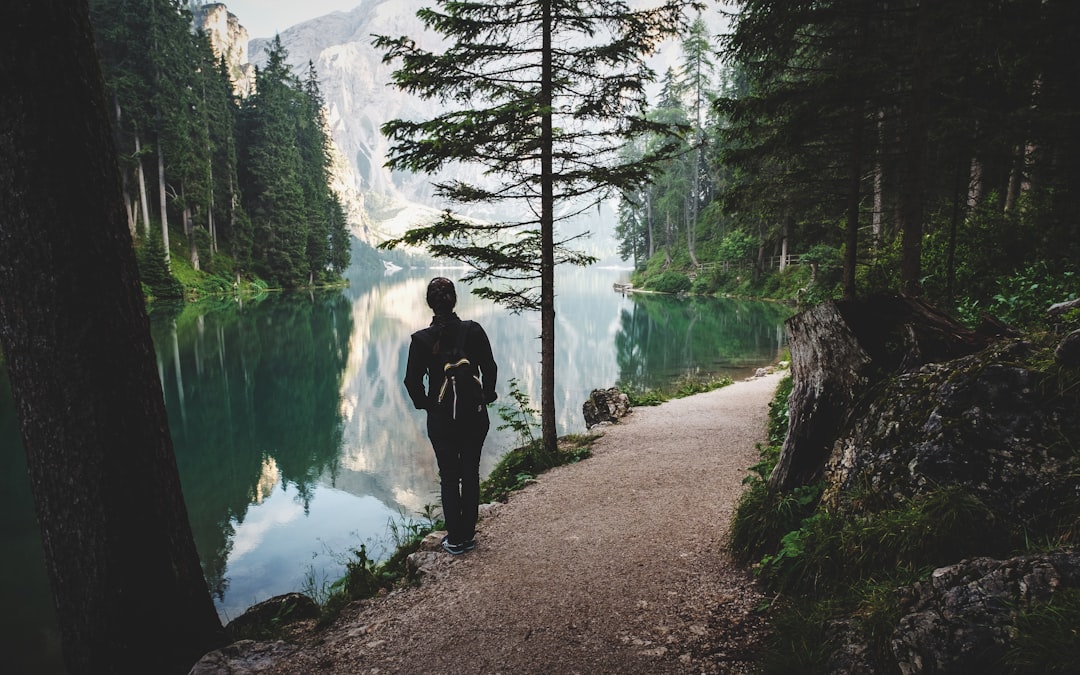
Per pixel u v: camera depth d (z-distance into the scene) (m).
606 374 19.05
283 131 75.31
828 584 2.68
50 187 2.73
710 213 59.34
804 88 8.41
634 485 5.92
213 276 58.50
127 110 51.16
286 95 84.44
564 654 2.80
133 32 54.31
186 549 3.39
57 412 2.90
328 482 10.41
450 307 4.16
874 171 9.47
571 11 6.59
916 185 7.93
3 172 2.68
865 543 2.61
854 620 2.21
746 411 10.08
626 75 6.70
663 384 17.14
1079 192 8.23
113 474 3.00
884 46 8.51
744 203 9.97
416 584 3.89
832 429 3.62
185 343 28.08
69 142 2.77
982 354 2.87
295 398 17.78
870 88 7.93
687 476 6.09
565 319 37.28
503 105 5.89
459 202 7.30
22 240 2.75
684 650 2.68
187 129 57.12
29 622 5.80
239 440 13.29
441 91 6.77
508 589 3.64
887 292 3.95
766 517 3.50
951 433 2.62
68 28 2.76
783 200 9.95
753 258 46.03
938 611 1.88
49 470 2.96
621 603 3.25
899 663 1.86
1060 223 8.41
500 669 2.75
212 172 64.25
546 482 6.44
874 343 3.80
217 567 7.10
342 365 23.59
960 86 7.69
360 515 8.81
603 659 2.71
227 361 23.72
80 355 2.88
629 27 6.59
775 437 7.18
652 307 42.84
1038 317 6.05
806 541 2.95
